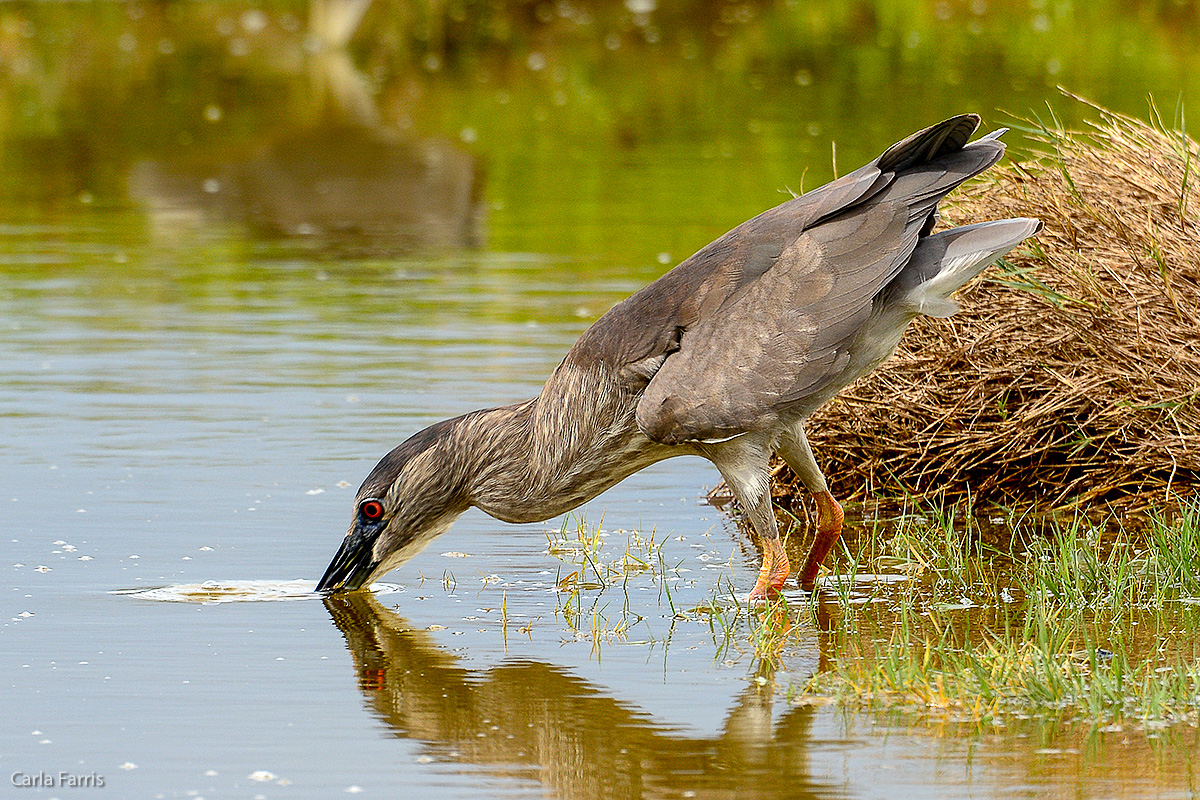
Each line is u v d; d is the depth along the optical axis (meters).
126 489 12.52
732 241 10.12
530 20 49.75
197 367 16.31
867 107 33.56
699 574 10.91
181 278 20.80
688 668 9.02
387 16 49.25
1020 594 10.30
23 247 22.70
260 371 16.12
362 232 23.95
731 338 9.77
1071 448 12.40
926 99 33.97
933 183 9.73
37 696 8.59
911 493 12.63
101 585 10.47
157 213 25.39
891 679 8.55
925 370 12.48
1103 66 37.53
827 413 12.69
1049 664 8.53
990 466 12.59
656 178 27.09
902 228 9.63
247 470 13.04
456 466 10.52
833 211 9.77
